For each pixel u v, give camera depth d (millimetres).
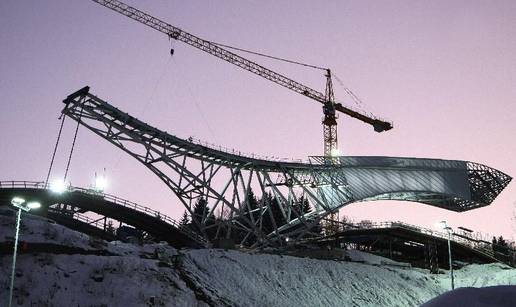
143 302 32594
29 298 29766
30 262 33594
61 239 38156
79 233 41156
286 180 76562
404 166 86125
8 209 41594
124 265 36938
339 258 62500
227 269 45469
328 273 53281
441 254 75562
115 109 60875
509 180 89250
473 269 69188
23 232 37188
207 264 45094
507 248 79312
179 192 63906
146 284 35375
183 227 60000
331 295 48219
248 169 72938
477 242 78688
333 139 128250
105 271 35375
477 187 89625
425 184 86250
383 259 69812
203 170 66312
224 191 66688
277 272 48938
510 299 4902
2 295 29281
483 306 4867
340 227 84188
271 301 42062
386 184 85188
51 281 32219
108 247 41062
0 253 33344
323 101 131000
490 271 66875
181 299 35125
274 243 69562
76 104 59812
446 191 86438
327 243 76562
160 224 57969
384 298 51656
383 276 57938
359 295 50438
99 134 61594
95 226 55719
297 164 77125
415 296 54656
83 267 35156
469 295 5129
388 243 79500
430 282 60719
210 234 89500
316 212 80938
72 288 32281
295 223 75375
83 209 57812
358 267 58281
